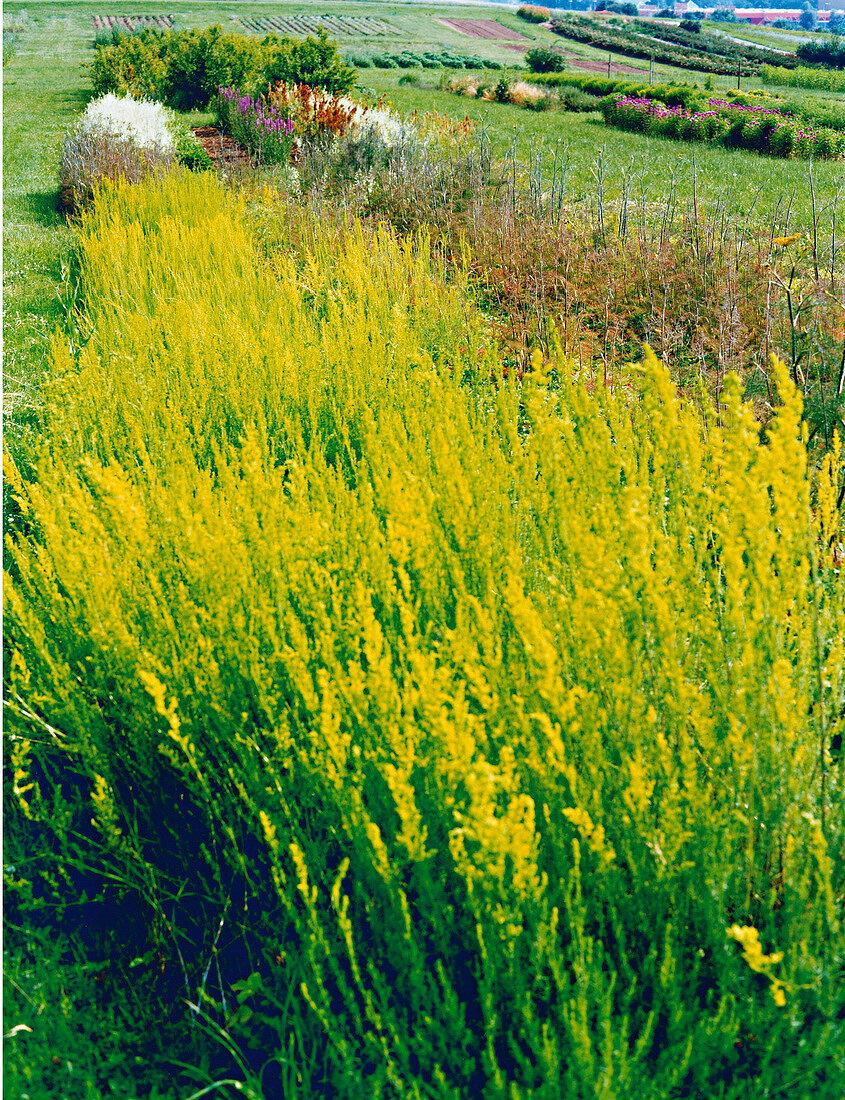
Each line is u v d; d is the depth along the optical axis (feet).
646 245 24.07
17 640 8.82
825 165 54.19
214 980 6.80
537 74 127.85
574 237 25.46
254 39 90.99
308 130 48.24
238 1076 6.07
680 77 139.13
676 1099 4.97
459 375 13.98
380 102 70.23
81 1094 5.67
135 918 7.41
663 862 5.25
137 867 7.46
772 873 5.88
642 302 20.68
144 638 7.99
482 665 6.61
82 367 15.25
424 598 7.60
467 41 212.43
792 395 5.48
